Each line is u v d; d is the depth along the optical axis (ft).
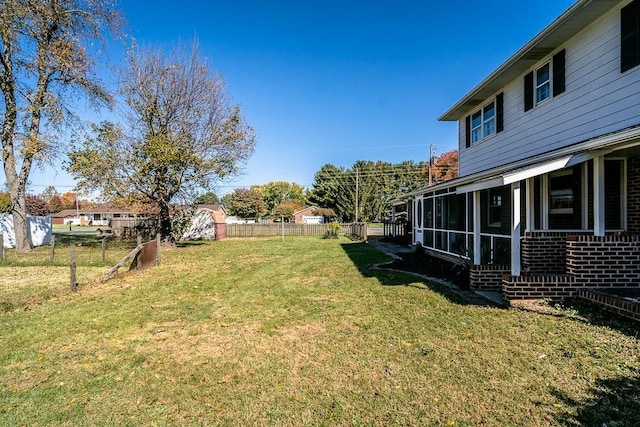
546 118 28.84
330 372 12.40
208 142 57.36
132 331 17.24
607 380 11.00
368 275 30.99
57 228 152.66
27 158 52.95
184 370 12.89
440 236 41.39
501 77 33.55
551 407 9.77
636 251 18.99
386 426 9.30
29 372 12.87
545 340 14.28
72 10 51.52
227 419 9.85
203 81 57.47
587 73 24.35
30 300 23.48
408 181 185.06
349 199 163.73
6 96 51.19
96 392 11.40
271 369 12.79
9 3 44.52
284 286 27.17
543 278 19.34
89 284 28.86
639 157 21.44
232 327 17.61
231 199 179.42
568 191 27.07
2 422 9.77
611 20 22.36
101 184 51.21
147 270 36.45
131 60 54.70
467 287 24.77
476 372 11.95
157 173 53.98
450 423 9.29
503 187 34.81
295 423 9.57
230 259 45.47
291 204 196.34
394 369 12.44
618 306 16.11
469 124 44.52
